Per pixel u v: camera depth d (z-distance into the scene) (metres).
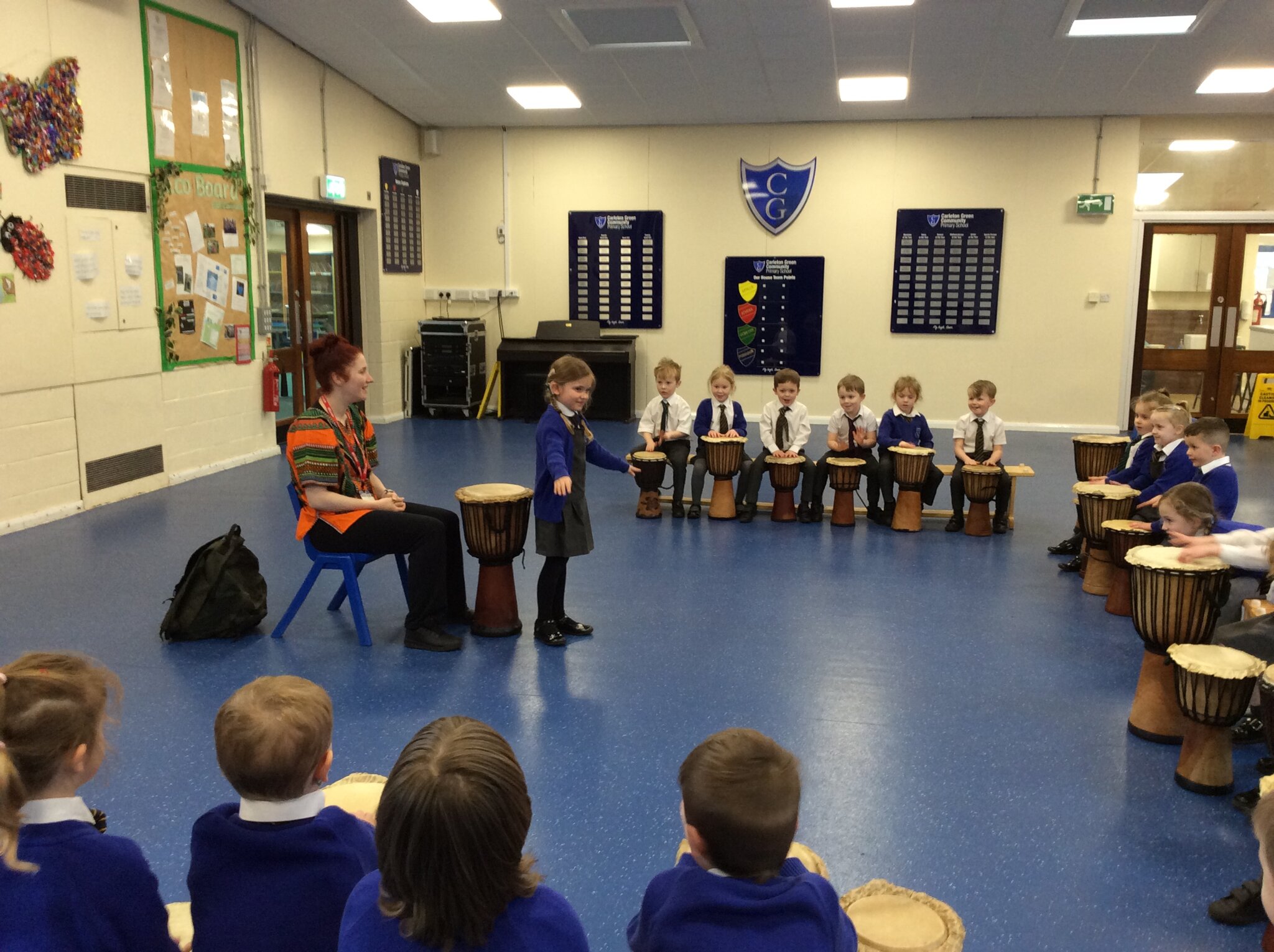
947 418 10.02
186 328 6.82
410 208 10.21
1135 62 7.69
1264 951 2.07
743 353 10.27
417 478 7.12
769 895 1.29
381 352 9.79
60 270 5.66
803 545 5.52
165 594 4.44
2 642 3.84
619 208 10.25
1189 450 4.20
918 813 2.65
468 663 3.69
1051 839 2.53
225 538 4.01
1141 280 9.65
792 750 3.01
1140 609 3.05
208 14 6.84
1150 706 3.10
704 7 6.71
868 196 9.78
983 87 8.44
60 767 1.33
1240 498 6.71
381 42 7.78
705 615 4.29
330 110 8.58
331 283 9.34
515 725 3.16
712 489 7.01
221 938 1.40
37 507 5.65
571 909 1.23
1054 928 2.17
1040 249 9.60
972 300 9.77
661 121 9.87
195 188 6.81
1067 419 9.84
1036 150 9.45
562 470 3.66
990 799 2.73
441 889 1.10
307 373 8.91
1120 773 2.88
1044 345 9.75
